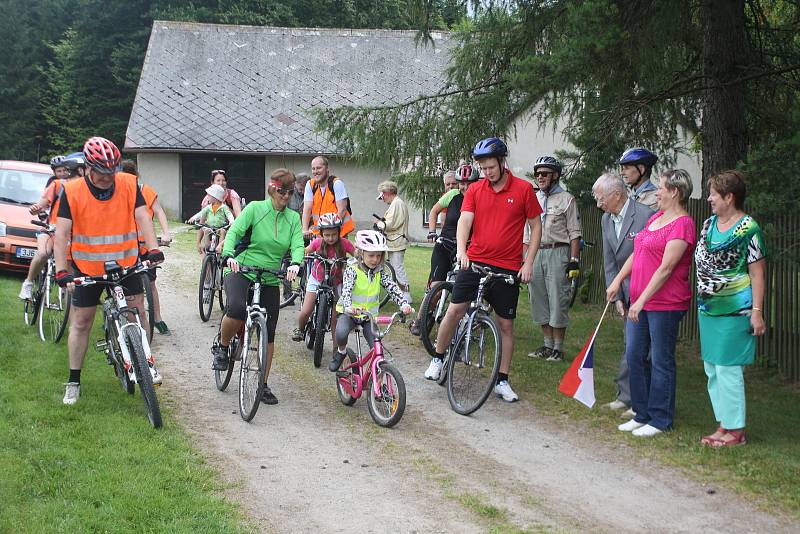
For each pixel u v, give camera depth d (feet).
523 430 22.27
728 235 19.71
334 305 28.40
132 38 116.37
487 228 24.14
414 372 28.45
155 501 16.38
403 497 17.58
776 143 21.40
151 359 21.48
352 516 16.56
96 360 26.81
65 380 24.14
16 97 117.08
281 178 22.98
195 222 35.60
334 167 91.04
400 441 21.25
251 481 18.19
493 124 32.22
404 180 34.96
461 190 31.99
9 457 17.80
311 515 16.55
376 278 23.67
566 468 19.43
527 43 31.63
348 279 23.36
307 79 96.68
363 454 20.21
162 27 99.30
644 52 26.17
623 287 22.75
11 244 41.86
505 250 24.14
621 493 17.92
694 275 33.53
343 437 21.47
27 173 46.73
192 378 26.63
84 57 117.19
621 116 29.37
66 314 28.12
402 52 100.12
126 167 30.07
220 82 94.99
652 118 33.19
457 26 33.35
